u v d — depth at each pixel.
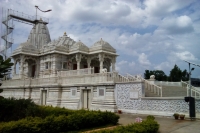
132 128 10.24
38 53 43.25
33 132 10.84
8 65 15.67
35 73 44.38
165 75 78.88
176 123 14.77
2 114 15.19
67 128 12.33
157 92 23.47
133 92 20.59
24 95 33.97
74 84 25.88
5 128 10.10
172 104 17.80
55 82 28.78
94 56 39.00
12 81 38.47
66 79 27.69
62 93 27.70
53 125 11.68
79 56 38.19
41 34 51.75
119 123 15.24
